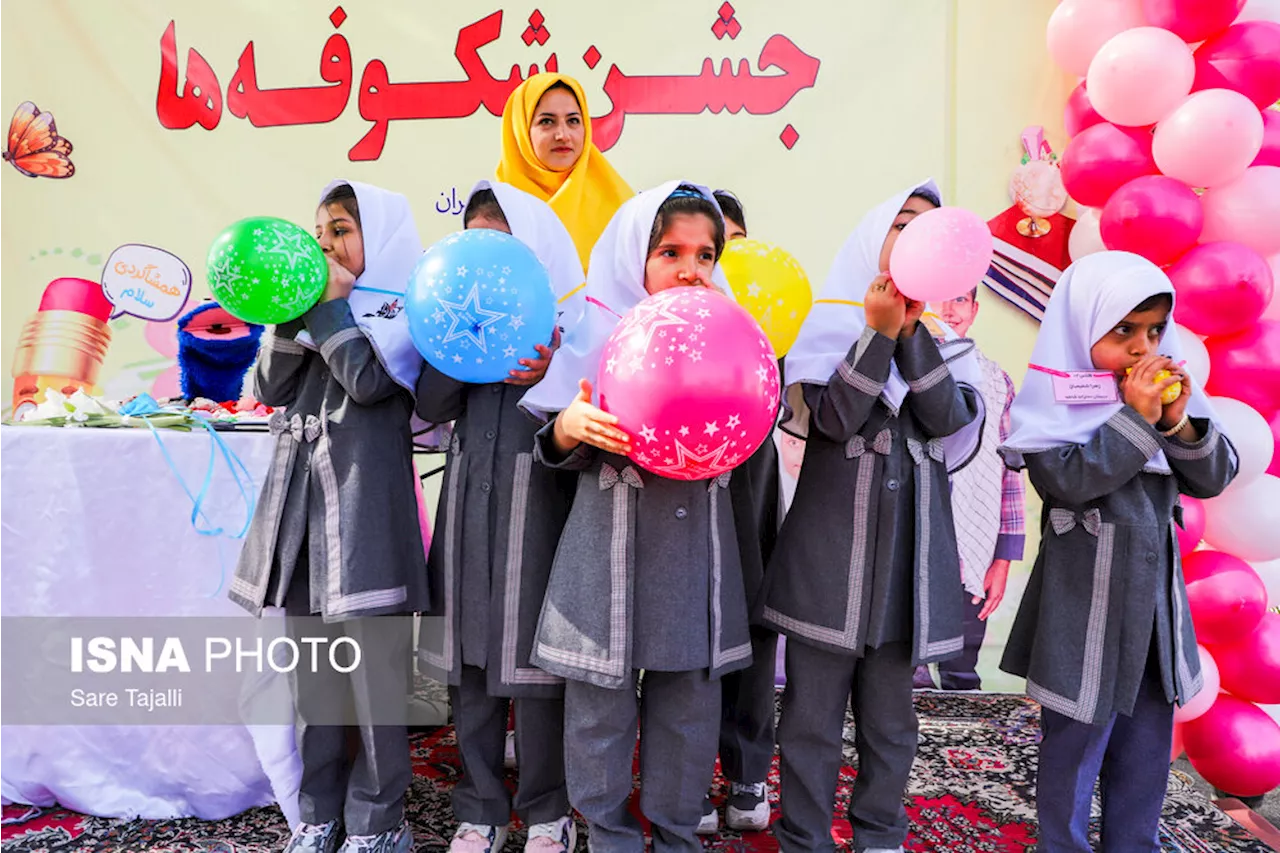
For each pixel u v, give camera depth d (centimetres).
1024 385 151
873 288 134
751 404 116
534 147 219
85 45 263
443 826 167
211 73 265
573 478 154
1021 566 258
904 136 261
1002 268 257
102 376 266
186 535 165
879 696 143
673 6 263
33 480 164
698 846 139
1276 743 190
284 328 151
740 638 140
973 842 167
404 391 154
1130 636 136
